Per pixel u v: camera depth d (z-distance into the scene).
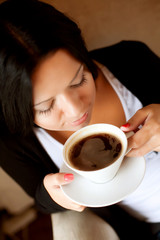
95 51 0.68
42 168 0.66
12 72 0.43
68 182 0.47
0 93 0.47
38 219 1.09
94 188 0.46
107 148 0.45
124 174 0.46
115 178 0.46
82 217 0.62
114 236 0.61
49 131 0.61
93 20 0.74
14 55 0.42
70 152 0.46
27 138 0.62
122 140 0.45
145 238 0.68
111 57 0.65
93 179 0.44
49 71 0.42
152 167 0.62
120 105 0.62
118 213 0.72
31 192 0.66
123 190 0.44
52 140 0.61
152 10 0.73
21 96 0.45
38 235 1.05
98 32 0.76
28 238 1.05
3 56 0.42
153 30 0.75
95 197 0.45
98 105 0.61
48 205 0.59
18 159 0.65
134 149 0.47
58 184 0.48
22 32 0.42
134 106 0.62
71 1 0.72
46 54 0.41
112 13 0.74
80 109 0.46
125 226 0.71
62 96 0.45
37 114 0.48
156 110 0.49
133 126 0.49
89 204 0.44
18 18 0.43
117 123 0.62
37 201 0.63
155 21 0.74
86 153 0.45
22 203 0.91
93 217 0.63
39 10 0.45
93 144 0.45
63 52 0.42
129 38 0.76
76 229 0.60
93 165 0.43
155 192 0.64
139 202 0.67
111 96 0.61
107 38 0.76
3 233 0.91
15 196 0.88
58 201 0.55
